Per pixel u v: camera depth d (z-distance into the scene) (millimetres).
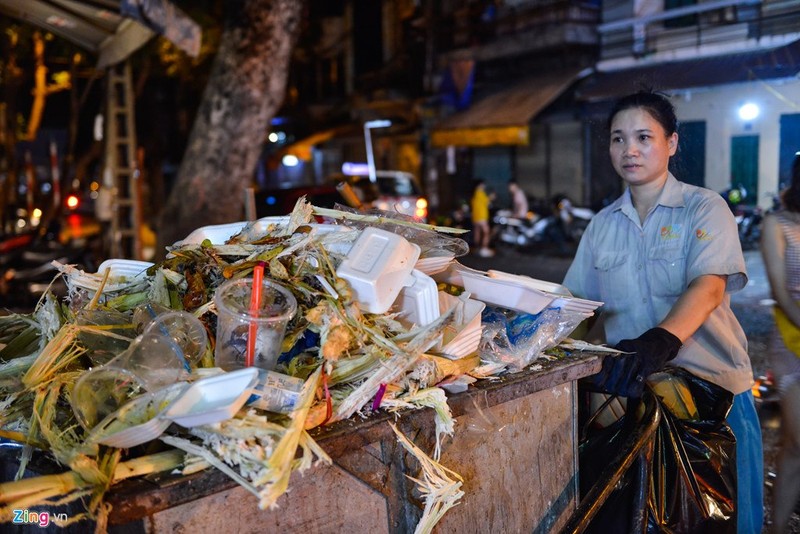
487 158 19328
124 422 1576
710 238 2443
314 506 1696
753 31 11781
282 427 1583
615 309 2723
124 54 8359
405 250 1952
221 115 8922
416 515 1875
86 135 22047
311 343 1898
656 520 2211
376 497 1805
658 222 2611
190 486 1483
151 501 1441
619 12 14867
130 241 10070
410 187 16344
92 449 1513
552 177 17438
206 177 9078
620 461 2135
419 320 1958
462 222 15695
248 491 1590
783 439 3176
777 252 3174
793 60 6711
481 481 2041
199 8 15148
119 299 2143
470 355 2039
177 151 23203
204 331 1845
